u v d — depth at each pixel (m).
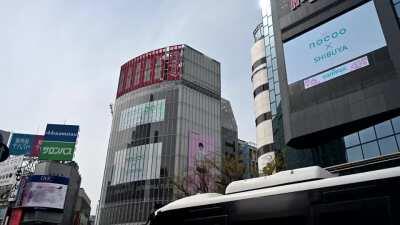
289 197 6.05
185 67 95.31
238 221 6.46
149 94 93.25
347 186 5.51
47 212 69.62
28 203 68.50
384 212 5.02
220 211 6.77
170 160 82.00
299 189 6.01
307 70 27.73
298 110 27.20
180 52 97.00
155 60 97.75
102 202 86.06
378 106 22.44
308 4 29.59
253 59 57.22
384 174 5.27
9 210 70.00
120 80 102.44
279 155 34.41
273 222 6.05
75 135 80.19
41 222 68.25
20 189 71.94
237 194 6.79
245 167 31.88
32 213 68.62
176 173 79.50
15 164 80.19
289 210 5.95
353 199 5.37
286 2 32.00
